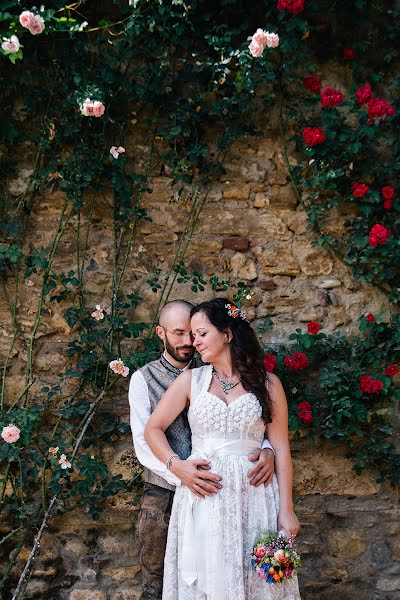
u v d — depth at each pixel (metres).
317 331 3.24
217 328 2.54
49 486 3.11
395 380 3.44
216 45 3.27
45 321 3.29
